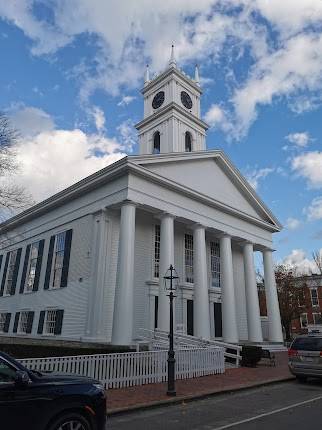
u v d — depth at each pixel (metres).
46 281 24.28
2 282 30.00
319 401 10.88
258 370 17.34
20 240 29.30
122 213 20.02
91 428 5.92
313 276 54.97
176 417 8.96
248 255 28.22
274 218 31.22
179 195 23.28
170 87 36.06
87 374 11.48
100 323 19.50
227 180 28.27
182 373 14.53
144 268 22.98
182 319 24.22
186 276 25.53
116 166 20.69
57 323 21.98
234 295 27.09
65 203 24.83
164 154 22.70
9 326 27.20
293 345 15.27
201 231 24.14
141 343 17.70
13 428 5.19
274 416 8.91
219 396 11.82
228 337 24.11
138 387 12.37
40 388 5.56
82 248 22.09
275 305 29.42
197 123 36.09
